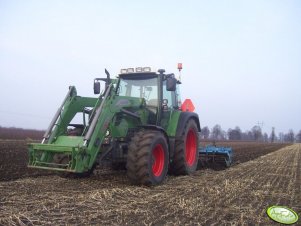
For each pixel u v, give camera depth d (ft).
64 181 24.85
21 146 67.10
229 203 19.47
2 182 24.17
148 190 22.06
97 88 28.07
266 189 24.41
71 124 25.43
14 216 14.98
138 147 23.03
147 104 28.22
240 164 45.44
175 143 29.43
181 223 15.15
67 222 14.58
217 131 367.86
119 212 16.42
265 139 478.59
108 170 30.99
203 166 37.04
